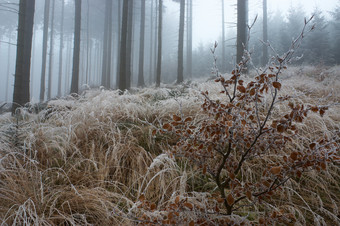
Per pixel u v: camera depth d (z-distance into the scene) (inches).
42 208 75.9
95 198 79.6
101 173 94.7
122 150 109.3
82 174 96.0
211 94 162.4
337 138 52.1
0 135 114.7
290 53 47.9
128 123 141.3
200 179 93.1
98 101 160.2
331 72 303.9
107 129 131.0
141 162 102.8
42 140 115.1
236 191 56.3
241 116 58.5
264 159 98.0
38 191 80.6
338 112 139.6
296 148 101.1
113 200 82.9
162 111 150.7
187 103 151.3
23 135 119.3
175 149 67.2
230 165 66.1
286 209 76.3
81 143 121.9
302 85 210.4
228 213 59.5
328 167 96.0
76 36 558.3
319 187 89.3
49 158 107.0
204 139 62.6
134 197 84.5
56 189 84.0
